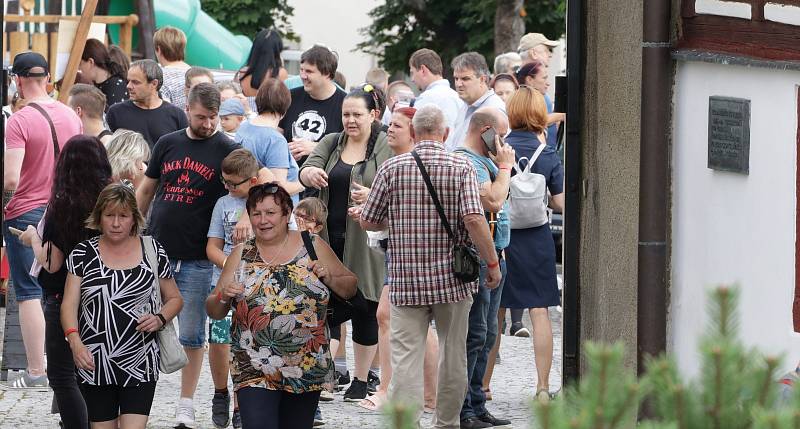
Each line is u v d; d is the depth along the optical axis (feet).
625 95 61.87
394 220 68.33
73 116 87.40
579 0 63.21
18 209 85.10
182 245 76.02
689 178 60.90
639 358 62.28
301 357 59.52
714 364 30.14
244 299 59.57
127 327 61.72
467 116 100.37
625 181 62.23
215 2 339.16
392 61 329.72
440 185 67.46
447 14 323.57
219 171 76.28
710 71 59.26
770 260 55.77
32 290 87.04
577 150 64.13
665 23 60.70
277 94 82.53
